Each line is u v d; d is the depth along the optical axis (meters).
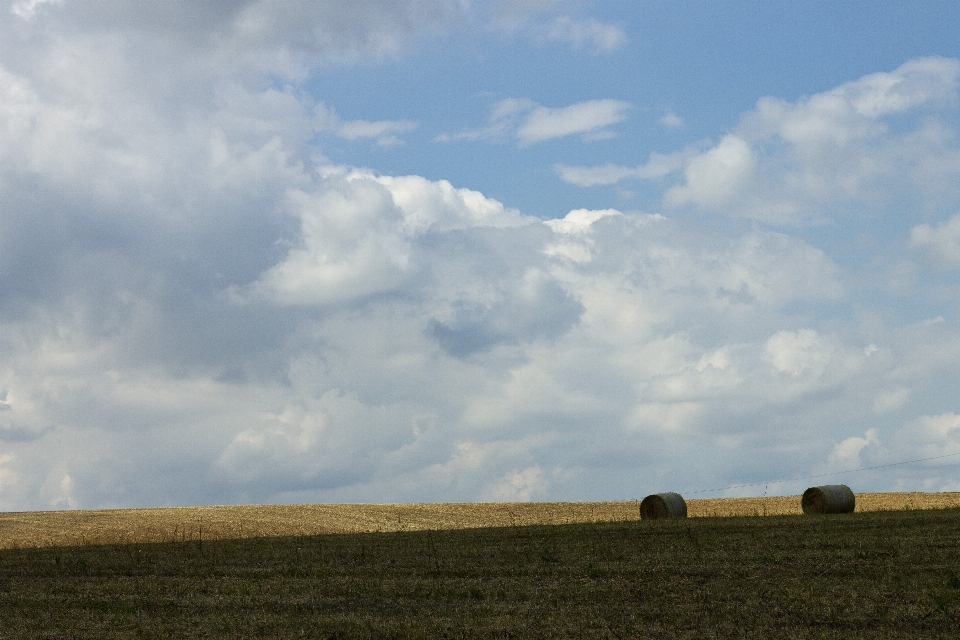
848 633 14.21
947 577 17.91
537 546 25.52
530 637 14.68
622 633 14.74
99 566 23.89
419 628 15.41
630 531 28.36
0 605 18.50
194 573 22.36
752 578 18.80
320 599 18.39
